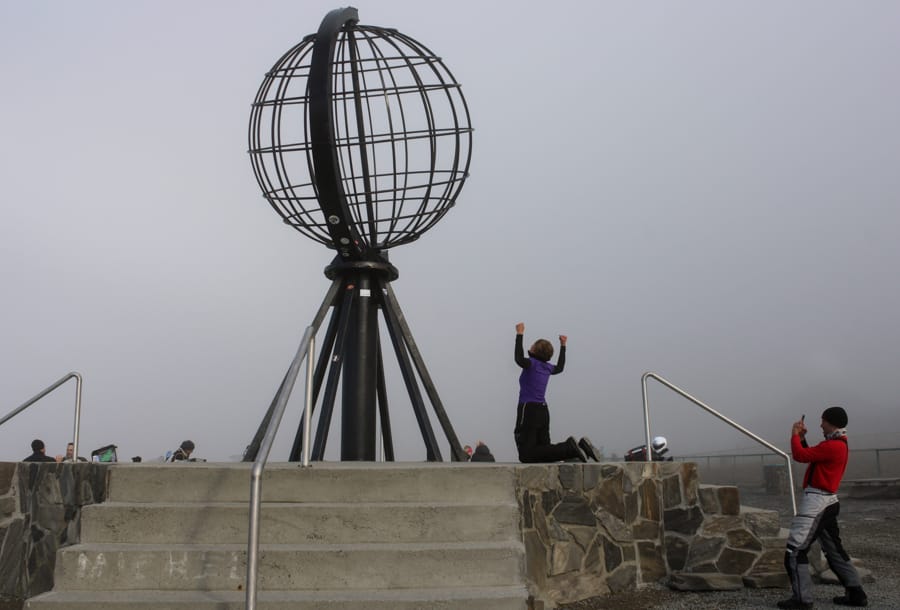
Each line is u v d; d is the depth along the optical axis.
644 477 6.98
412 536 5.59
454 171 8.52
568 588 6.42
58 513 6.21
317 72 7.94
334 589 5.18
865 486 19.31
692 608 6.25
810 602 6.25
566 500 6.60
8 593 6.27
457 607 4.90
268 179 8.75
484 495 5.98
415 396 8.62
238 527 5.56
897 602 6.54
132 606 4.85
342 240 8.56
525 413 7.45
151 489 5.86
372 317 8.97
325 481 5.86
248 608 4.32
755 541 6.97
